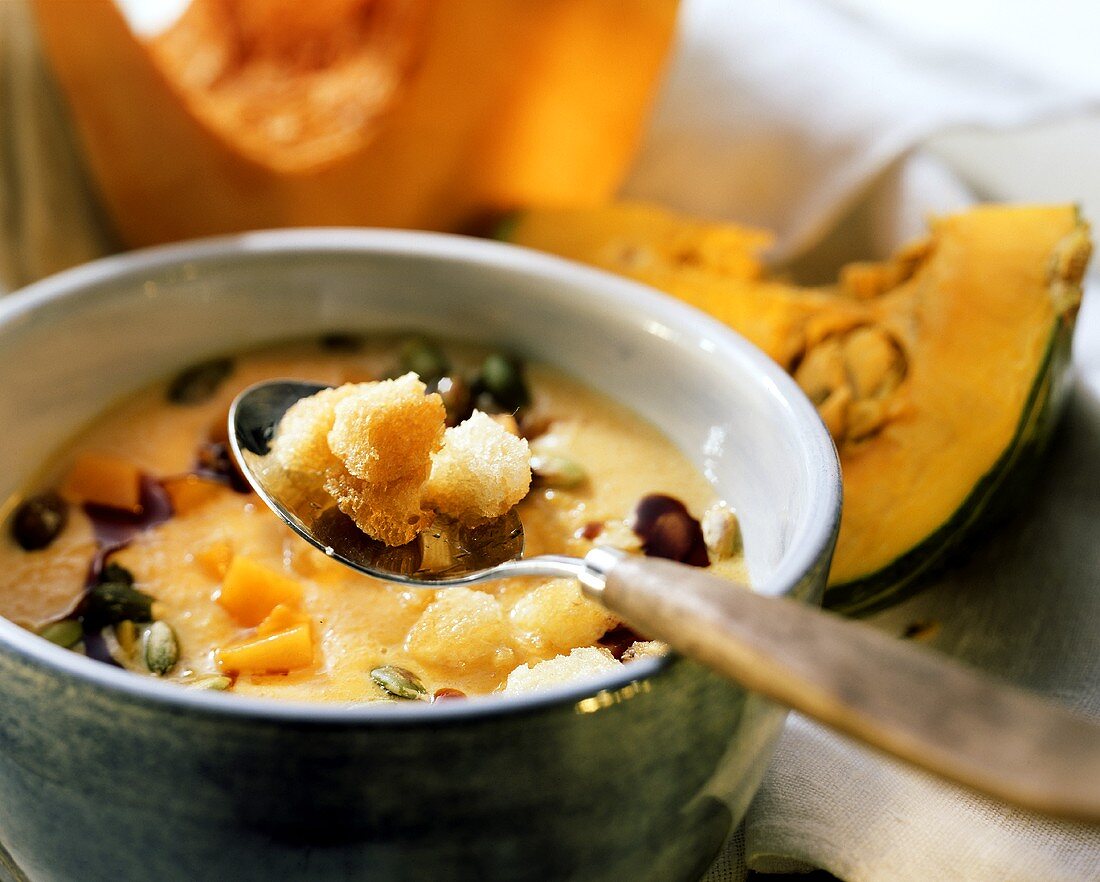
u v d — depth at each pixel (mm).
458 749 258
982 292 394
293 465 338
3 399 355
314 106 486
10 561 340
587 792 268
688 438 362
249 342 397
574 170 502
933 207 488
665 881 293
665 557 339
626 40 473
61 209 471
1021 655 363
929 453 374
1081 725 229
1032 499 392
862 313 413
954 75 586
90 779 267
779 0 549
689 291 435
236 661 314
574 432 372
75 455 367
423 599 327
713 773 281
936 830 319
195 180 466
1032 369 380
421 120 470
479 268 390
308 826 263
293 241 395
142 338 382
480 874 271
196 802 264
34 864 291
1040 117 494
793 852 324
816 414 327
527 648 317
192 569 337
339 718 256
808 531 293
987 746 229
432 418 324
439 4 451
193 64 504
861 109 506
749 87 523
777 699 245
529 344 392
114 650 322
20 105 457
